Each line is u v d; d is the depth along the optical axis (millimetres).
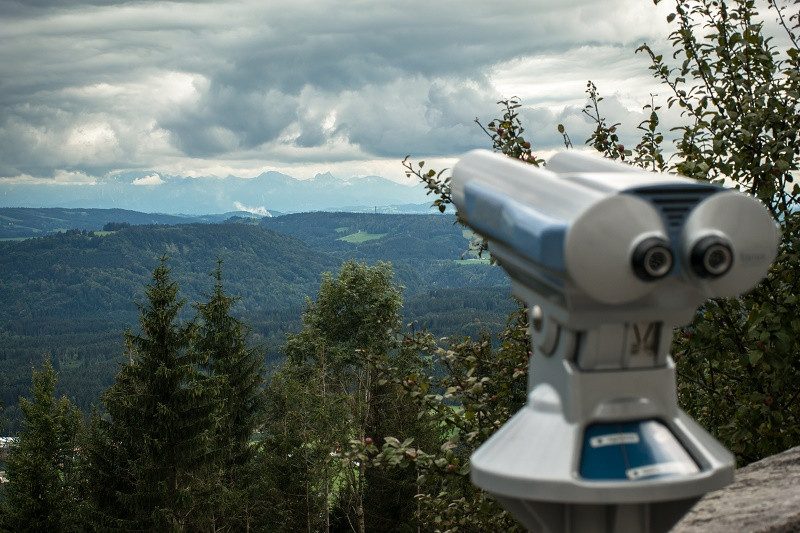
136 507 30797
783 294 3617
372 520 31844
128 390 33031
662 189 985
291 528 32438
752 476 2076
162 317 32500
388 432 27453
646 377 1063
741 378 3920
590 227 918
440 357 4258
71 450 40188
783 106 3918
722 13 4383
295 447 31875
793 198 3914
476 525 3943
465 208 1250
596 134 5145
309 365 41156
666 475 1005
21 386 180750
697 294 1039
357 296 41250
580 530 1068
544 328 1105
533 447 1047
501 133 4914
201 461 32219
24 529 35688
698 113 4512
